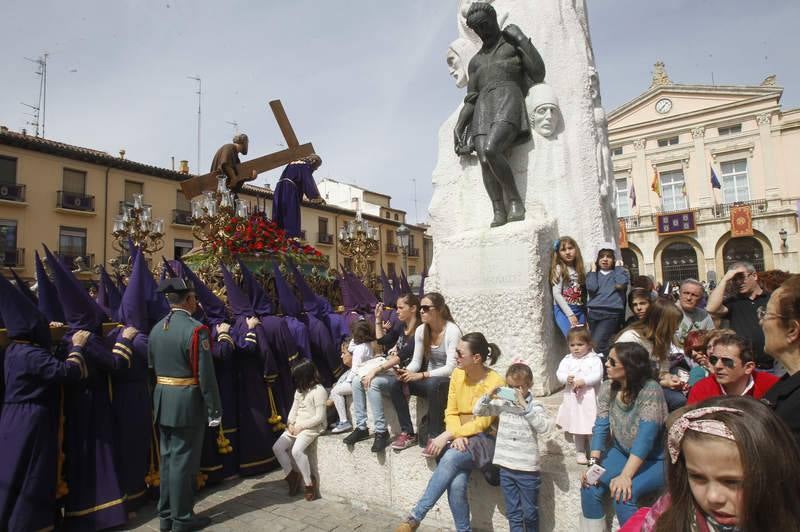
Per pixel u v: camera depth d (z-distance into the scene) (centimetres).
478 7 473
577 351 314
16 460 329
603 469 254
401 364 395
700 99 3444
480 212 509
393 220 4097
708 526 109
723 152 3344
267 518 378
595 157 477
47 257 378
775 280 315
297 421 427
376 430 381
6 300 337
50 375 330
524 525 282
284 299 556
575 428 305
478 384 315
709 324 349
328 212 3494
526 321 405
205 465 452
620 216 3700
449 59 580
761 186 3216
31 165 2172
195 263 653
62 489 352
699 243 3128
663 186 3569
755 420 104
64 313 378
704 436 107
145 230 796
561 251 412
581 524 270
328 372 570
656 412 246
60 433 356
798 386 174
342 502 402
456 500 298
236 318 516
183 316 379
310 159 828
